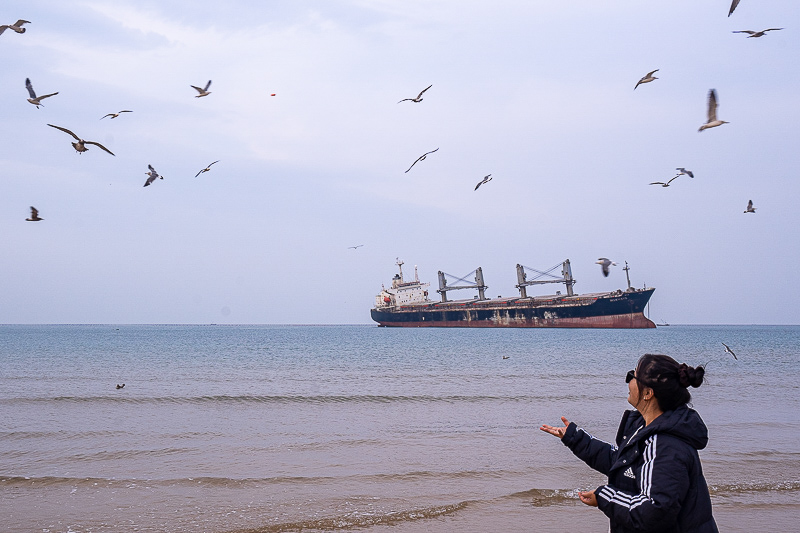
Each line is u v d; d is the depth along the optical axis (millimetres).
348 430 17234
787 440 15828
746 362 49375
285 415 19875
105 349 65938
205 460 13641
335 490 11430
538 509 10453
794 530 9461
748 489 11438
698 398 24219
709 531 3992
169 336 126375
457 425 18062
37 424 17922
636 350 63375
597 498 4309
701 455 14125
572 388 27688
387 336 118250
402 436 16375
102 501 10641
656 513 3840
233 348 69062
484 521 9867
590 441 4777
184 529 9359
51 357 50969
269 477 12188
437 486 11742
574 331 134375
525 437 16297
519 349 65188
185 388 27547
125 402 22562
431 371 37594
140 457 13867
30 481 11703
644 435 4137
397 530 9438
